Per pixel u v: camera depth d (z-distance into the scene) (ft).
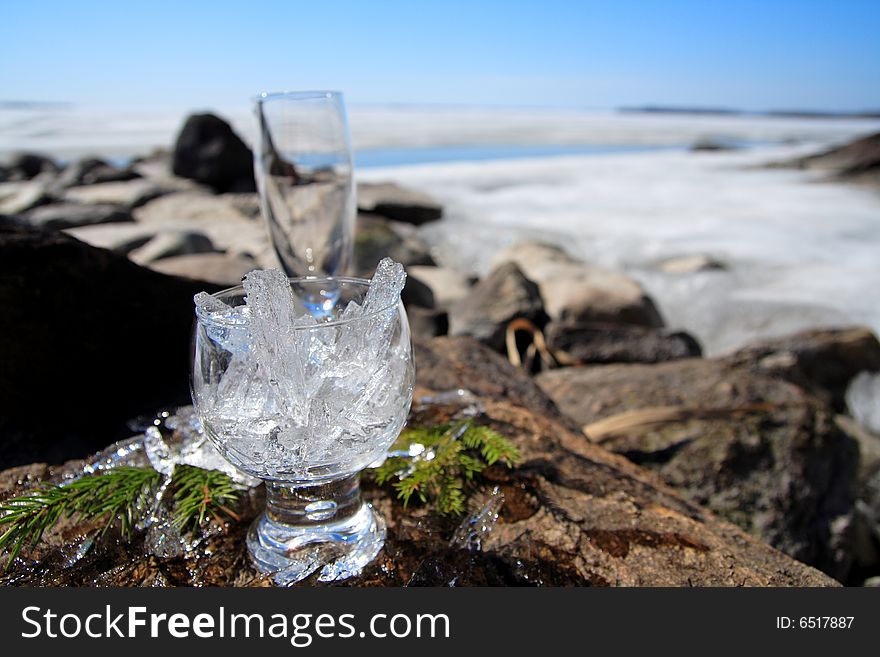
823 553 1.65
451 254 5.15
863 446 2.52
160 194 6.35
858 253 4.85
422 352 1.52
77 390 1.22
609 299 3.60
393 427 0.81
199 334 0.78
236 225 5.37
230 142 7.01
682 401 1.87
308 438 0.74
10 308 1.13
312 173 1.36
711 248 4.96
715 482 1.64
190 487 0.96
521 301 2.96
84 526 0.95
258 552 0.88
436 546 0.92
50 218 4.86
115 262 1.24
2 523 0.87
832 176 7.39
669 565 0.91
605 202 6.51
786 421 1.76
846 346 3.06
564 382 2.05
